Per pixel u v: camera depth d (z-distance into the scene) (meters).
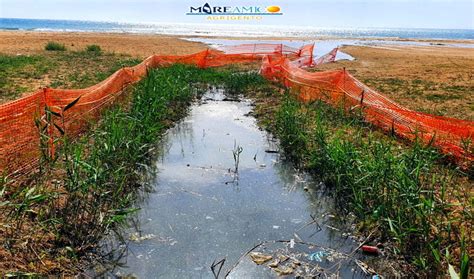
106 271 3.59
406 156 4.73
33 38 30.12
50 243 3.83
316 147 6.56
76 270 3.55
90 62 16.52
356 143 6.45
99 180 4.58
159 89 9.13
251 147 7.04
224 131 7.96
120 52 22.12
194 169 6.00
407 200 4.00
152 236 4.18
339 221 4.60
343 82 9.20
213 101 10.58
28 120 5.28
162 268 3.67
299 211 4.82
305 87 10.25
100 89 7.64
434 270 3.59
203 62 16.64
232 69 16.47
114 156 5.29
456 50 35.25
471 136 6.09
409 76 15.70
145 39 35.53
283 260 3.83
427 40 61.34
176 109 9.32
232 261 3.80
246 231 4.34
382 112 7.61
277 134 7.66
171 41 34.06
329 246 4.09
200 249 3.98
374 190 4.62
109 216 4.29
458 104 10.31
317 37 61.81
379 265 3.78
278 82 12.67
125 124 6.51
